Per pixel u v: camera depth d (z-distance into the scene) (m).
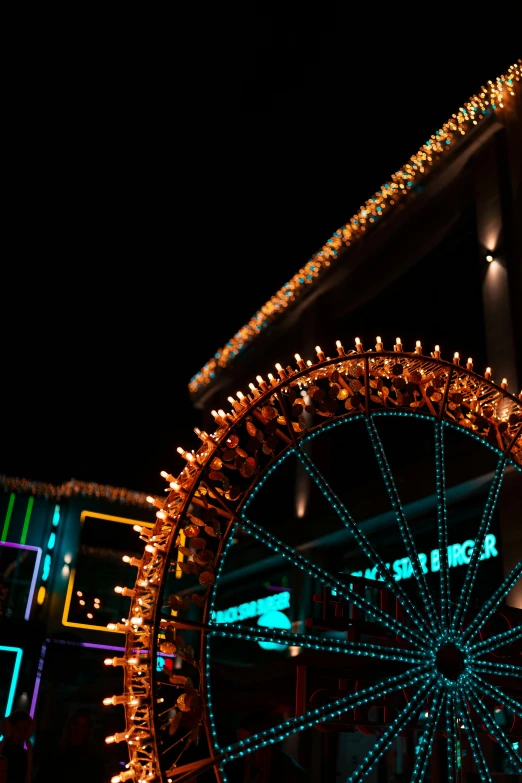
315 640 5.34
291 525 20.70
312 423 21.02
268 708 6.41
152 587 4.86
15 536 22.58
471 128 16.62
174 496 5.43
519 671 6.27
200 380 28.05
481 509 15.26
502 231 15.44
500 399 7.05
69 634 21.50
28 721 7.16
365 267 20.55
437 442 6.64
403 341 19.17
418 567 6.09
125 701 4.79
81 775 6.81
